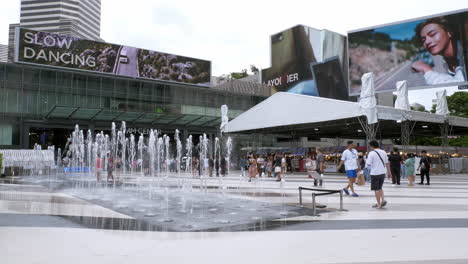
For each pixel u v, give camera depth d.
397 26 37.28
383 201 9.09
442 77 34.25
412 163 16.91
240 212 8.48
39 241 5.47
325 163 32.69
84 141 37.69
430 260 4.42
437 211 8.58
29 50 35.88
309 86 57.81
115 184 17.67
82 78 38.12
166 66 44.50
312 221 7.28
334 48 61.38
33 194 12.52
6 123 34.09
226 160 28.05
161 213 8.38
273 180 20.94
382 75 37.88
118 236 5.87
